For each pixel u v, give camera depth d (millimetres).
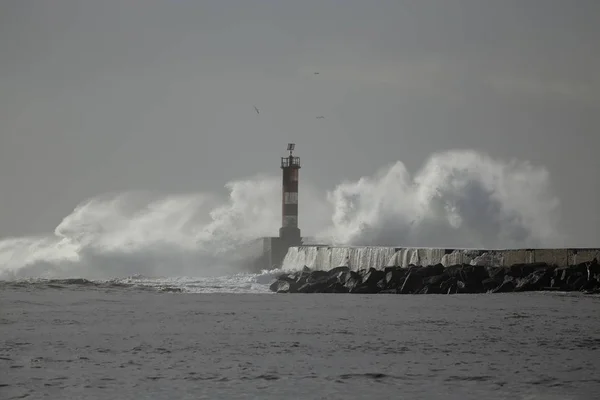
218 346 104750
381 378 85875
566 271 172125
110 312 143875
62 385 82375
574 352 99938
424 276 182125
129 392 79812
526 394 79500
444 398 78188
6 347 103312
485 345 105250
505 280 174500
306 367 91062
